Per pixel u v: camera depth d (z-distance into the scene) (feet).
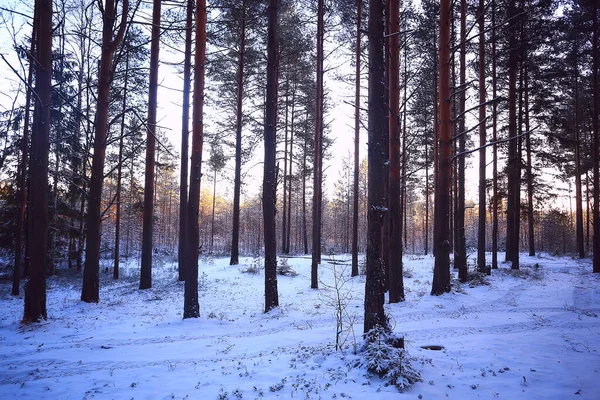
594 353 20.80
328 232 195.62
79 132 58.18
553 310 33.91
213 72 64.28
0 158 56.29
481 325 28.53
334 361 19.07
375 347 17.83
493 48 63.00
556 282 50.62
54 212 61.21
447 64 40.63
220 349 23.84
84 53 56.18
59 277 61.72
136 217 117.19
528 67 63.52
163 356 22.39
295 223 164.35
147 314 36.22
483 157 57.16
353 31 57.72
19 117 53.11
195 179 35.06
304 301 41.60
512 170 63.10
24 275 59.00
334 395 14.96
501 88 71.05
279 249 129.80
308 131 91.25
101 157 40.50
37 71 32.76
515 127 62.44
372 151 20.79
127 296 45.75
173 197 172.76
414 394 15.06
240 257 85.92
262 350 23.09
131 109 36.09
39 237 32.14
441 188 41.73
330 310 36.45
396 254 39.01
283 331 28.81
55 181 57.41
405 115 69.87
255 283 54.34
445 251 41.52
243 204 201.16
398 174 39.09
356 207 60.03
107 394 16.24
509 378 17.12
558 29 57.77
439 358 20.11
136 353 23.15
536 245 183.83
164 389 16.61
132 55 58.08
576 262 75.77
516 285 48.52
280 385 16.24
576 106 79.41
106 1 40.04
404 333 26.30
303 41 58.49
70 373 19.36
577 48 64.54
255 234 173.27
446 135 41.22
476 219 205.16
